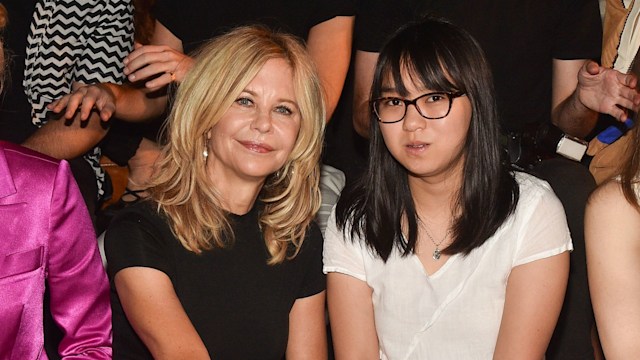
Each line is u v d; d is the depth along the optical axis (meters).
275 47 2.93
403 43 2.95
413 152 2.94
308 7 4.08
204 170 2.95
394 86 2.94
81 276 2.69
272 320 3.01
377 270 3.07
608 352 2.88
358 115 4.12
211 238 2.95
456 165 2.99
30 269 2.54
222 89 2.88
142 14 4.18
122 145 3.98
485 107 2.96
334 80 4.04
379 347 3.15
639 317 2.84
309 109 2.97
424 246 3.05
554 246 2.96
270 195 3.05
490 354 3.02
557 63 4.16
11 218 2.53
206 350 2.84
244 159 2.91
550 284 2.97
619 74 3.67
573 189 3.48
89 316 2.72
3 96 3.97
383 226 3.05
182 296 2.90
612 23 4.04
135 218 2.90
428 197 3.03
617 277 2.86
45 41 3.96
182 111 2.93
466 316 3.01
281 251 3.01
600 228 2.88
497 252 2.98
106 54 4.00
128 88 3.85
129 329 2.93
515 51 4.09
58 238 2.60
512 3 4.07
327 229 3.14
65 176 2.61
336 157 4.59
